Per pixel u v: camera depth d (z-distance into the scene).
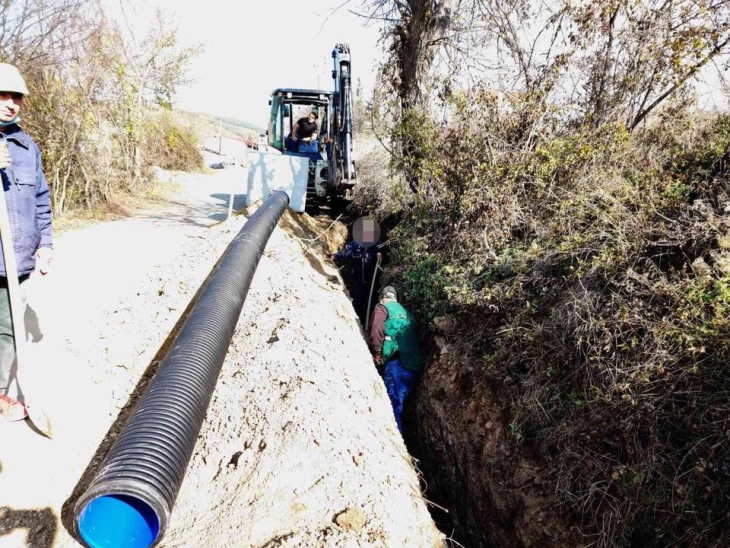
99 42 11.41
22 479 2.63
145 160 14.64
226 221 7.48
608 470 2.95
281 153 10.16
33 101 9.02
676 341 2.84
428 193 5.99
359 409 3.47
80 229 8.62
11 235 2.86
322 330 4.41
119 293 5.25
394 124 6.88
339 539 2.33
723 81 4.51
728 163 3.67
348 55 9.41
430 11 6.35
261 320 4.35
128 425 2.12
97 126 10.75
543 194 4.71
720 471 2.47
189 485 2.69
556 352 3.48
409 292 5.78
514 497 3.39
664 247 3.37
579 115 5.14
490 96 5.33
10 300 2.87
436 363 4.65
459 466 4.02
